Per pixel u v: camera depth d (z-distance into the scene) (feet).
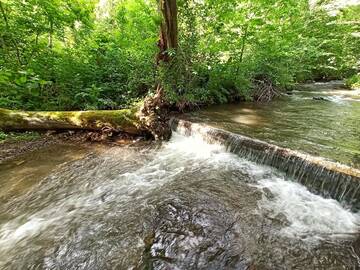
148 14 27.07
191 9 26.76
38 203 12.76
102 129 21.36
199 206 12.13
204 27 28.53
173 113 25.27
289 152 14.16
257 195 12.92
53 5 27.32
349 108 26.68
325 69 57.52
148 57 26.73
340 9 52.29
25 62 27.17
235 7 28.19
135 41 27.94
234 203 12.29
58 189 14.03
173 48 24.80
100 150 19.38
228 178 14.78
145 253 9.44
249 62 31.63
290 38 36.40
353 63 54.70
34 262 9.21
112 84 29.40
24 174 15.55
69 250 9.73
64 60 27.78
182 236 10.23
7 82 22.26
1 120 21.01
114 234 10.50
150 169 16.37
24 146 19.71
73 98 26.96
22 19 26.18
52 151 19.03
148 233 10.48
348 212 11.36
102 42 33.12
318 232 10.27
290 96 35.94
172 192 13.48
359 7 51.49
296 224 10.75
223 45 28.78
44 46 28.37
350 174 11.44
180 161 17.49
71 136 21.89
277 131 18.57
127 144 20.63
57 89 26.66
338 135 17.48
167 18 23.75
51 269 8.90
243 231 10.41
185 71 26.37
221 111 26.12
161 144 20.59
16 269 8.94
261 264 8.80
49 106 25.54
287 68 37.50
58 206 12.55
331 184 12.17
